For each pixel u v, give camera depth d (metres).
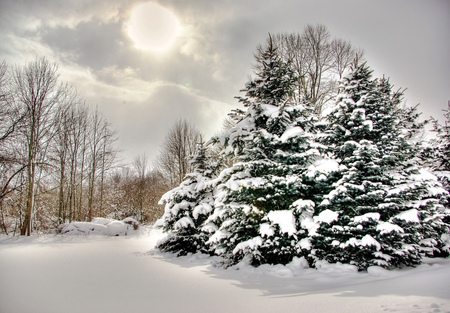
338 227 6.89
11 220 18.98
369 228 6.82
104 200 28.05
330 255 7.25
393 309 3.51
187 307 4.43
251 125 8.73
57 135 21.11
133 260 9.66
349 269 6.62
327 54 18.05
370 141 7.59
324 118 9.16
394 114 9.50
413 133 12.94
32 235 17.02
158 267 8.28
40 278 6.67
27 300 4.89
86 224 19.27
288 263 7.46
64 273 7.32
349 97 8.78
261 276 6.69
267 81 9.29
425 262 7.77
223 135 8.67
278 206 7.94
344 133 8.43
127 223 22.03
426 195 7.96
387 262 6.63
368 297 4.19
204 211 10.66
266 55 9.59
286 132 7.92
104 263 9.00
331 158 8.41
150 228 22.98
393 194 7.32
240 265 7.81
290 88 9.39
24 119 16.98
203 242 10.53
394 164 8.34
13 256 10.21
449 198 9.52
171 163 30.75
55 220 20.17
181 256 10.59
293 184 7.64
